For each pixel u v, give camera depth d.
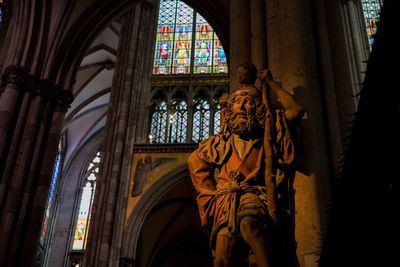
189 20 26.36
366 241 3.01
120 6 16.50
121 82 23.25
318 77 6.81
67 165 32.19
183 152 22.52
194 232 26.36
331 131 6.26
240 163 3.79
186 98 24.30
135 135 22.88
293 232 3.98
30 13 14.77
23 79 13.95
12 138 13.25
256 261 3.20
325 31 7.19
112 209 20.33
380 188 2.73
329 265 3.46
